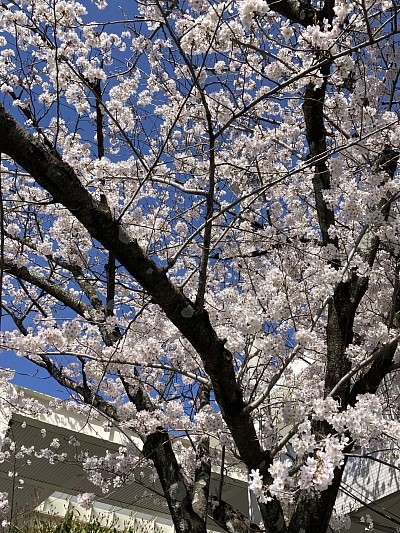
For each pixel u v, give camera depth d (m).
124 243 3.02
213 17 3.19
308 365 4.62
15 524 6.77
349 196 3.72
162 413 4.17
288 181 5.01
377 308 4.69
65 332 3.86
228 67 4.68
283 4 4.38
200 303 3.27
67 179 2.86
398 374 4.84
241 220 4.86
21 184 5.62
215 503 4.16
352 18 4.37
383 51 4.83
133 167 5.19
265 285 3.94
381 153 4.00
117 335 4.51
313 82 3.80
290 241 4.59
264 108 5.58
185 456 4.58
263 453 3.53
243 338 3.85
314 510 3.46
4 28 4.74
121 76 5.14
